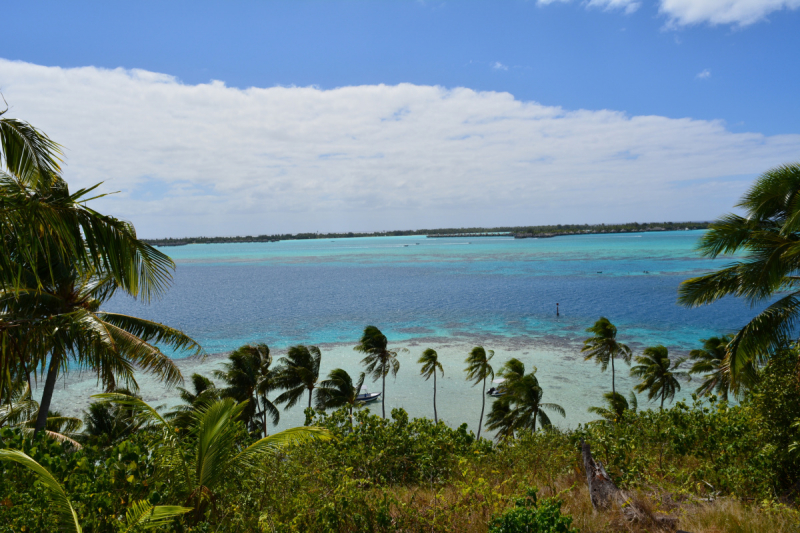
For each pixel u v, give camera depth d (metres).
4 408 18.39
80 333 11.79
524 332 73.19
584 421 39.00
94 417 27.62
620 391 45.69
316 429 7.75
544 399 44.00
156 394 46.19
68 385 48.88
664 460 11.79
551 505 6.07
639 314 86.69
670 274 148.25
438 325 80.44
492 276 158.62
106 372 12.73
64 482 7.05
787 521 7.20
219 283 164.50
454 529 7.20
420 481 10.44
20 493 6.77
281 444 7.51
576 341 66.31
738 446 10.60
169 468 7.23
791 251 10.77
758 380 12.26
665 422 13.20
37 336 10.56
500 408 34.72
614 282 132.12
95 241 6.68
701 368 38.81
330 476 8.70
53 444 8.18
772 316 11.80
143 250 7.06
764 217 12.25
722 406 13.04
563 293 114.50
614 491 8.43
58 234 6.56
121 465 7.28
